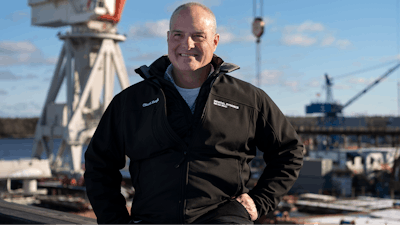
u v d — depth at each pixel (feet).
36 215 12.76
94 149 9.73
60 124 236.63
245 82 9.83
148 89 9.56
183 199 8.50
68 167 238.89
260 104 9.55
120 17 219.20
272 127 9.56
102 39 231.71
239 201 8.96
